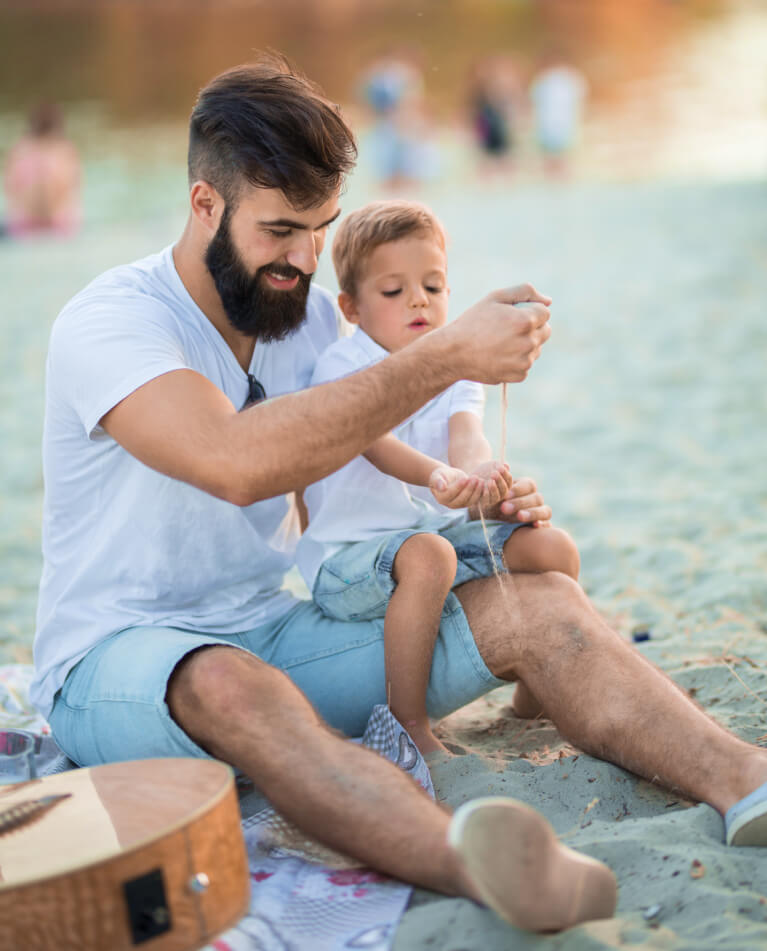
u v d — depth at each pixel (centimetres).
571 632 231
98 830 189
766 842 203
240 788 238
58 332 232
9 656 347
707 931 177
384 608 250
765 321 771
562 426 584
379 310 276
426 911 185
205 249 240
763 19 3441
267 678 208
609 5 3862
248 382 253
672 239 1063
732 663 295
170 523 235
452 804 225
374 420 210
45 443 242
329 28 3375
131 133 1852
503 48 2908
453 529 261
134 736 219
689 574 378
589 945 173
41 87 2356
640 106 2120
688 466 508
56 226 1209
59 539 243
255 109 225
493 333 207
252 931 186
